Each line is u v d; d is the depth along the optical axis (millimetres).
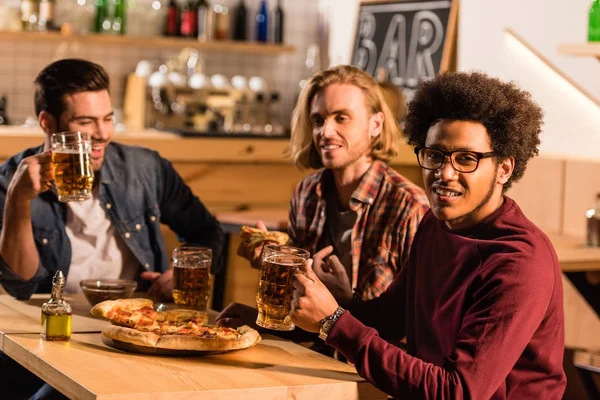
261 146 5176
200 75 6000
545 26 4441
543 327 1908
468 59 5039
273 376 1922
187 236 3199
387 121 2840
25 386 2682
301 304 1950
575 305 4223
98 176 2943
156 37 5941
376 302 2359
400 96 4969
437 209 1979
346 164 2795
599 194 3764
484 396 1801
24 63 5840
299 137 2980
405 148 5000
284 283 2066
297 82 6637
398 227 2717
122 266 2967
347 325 1917
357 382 1919
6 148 4637
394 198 2754
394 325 2361
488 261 1906
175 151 4977
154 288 2719
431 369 1824
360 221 2770
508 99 1970
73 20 5777
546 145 4469
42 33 5598
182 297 2525
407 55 5465
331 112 2787
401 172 5070
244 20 6289
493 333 1819
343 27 6289
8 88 5820
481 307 1865
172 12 6062
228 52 6418
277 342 2246
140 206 3010
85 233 2910
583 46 3736
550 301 1899
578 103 4254
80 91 2756
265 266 2098
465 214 1975
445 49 5125
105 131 2805
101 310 2258
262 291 2104
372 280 2717
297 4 6586
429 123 2045
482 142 1942
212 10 6148
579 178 4176
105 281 2611
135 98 5816
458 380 1798
